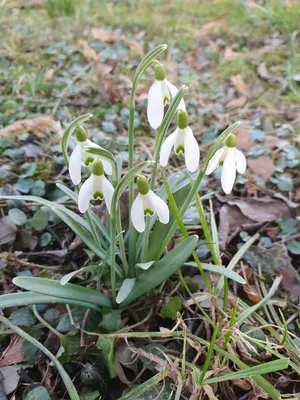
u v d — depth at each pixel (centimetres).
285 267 21
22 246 21
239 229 22
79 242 21
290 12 46
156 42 43
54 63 38
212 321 17
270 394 14
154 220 18
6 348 17
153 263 17
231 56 41
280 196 24
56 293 15
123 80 36
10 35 42
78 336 17
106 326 17
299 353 16
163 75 15
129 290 15
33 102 32
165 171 26
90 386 16
